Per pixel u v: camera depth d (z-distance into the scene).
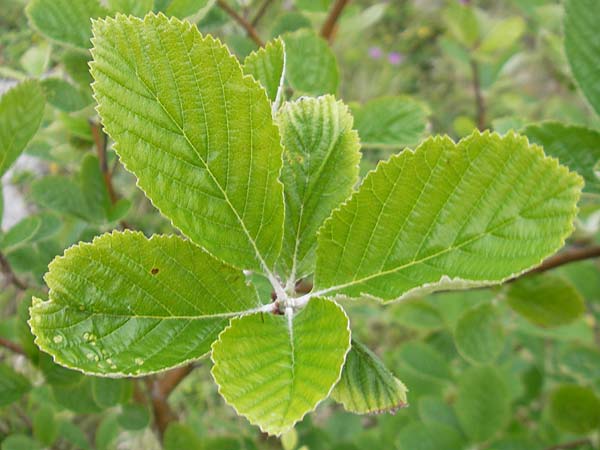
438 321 0.46
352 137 0.18
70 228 0.41
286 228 0.18
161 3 0.26
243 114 0.16
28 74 0.35
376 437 0.47
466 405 0.40
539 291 0.32
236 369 0.15
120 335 0.16
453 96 1.03
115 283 0.16
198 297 0.16
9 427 0.46
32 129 0.26
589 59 0.26
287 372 0.15
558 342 0.54
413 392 0.47
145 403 0.38
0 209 0.34
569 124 0.26
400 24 1.19
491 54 0.57
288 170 0.18
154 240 0.16
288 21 0.37
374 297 0.16
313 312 0.16
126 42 0.15
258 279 0.23
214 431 0.65
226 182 0.16
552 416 0.38
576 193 0.15
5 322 0.40
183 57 0.15
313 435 0.44
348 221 0.16
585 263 0.43
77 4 0.26
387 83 1.03
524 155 0.15
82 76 0.29
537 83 0.89
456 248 0.16
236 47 0.35
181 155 0.16
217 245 0.16
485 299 0.36
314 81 0.27
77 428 0.44
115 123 0.15
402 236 0.16
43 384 0.33
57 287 0.15
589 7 0.25
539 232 0.15
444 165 0.16
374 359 0.17
